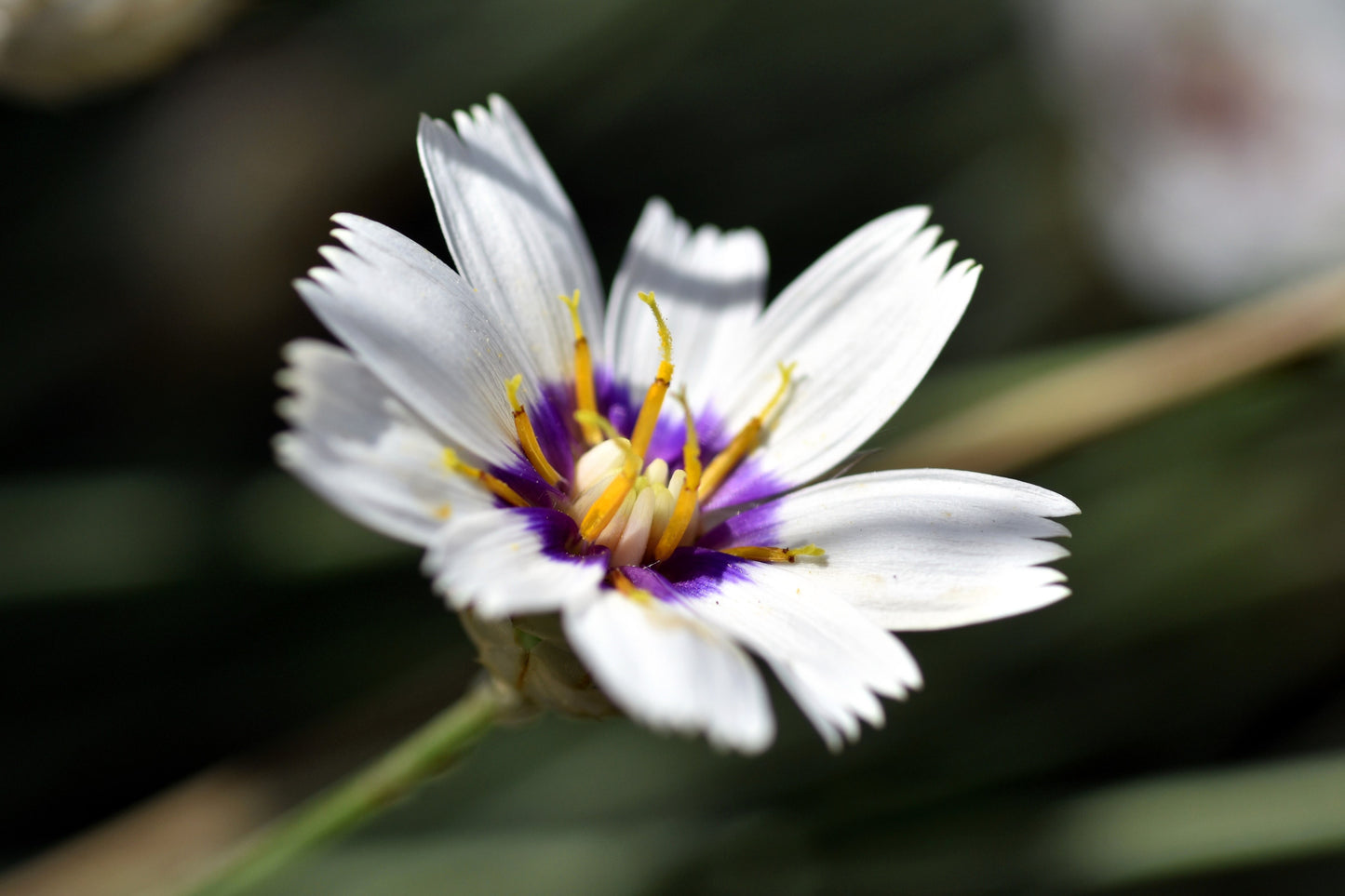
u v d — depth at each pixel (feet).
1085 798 0.72
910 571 0.56
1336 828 0.68
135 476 0.74
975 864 0.73
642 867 0.74
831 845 0.74
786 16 1.01
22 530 0.72
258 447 0.86
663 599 0.55
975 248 0.99
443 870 0.72
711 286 0.60
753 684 0.53
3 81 0.66
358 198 0.93
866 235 0.59
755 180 0.98
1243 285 0.87
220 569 0.73
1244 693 0.81
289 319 0.91
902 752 0.77
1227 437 0.84
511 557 0.54
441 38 0.94
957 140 1.02
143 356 0.86
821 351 0.59
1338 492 0.85
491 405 0.55
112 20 0.65
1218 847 0.69
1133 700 0.80
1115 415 0.69
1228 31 0.84
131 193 0.89
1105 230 0.91
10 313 0.83
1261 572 0.83
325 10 0.93
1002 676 0.80
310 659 0.76
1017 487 0.56
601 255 0.93
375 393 0.53
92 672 0.75
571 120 0.94
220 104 0.92
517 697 0.58
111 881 0.68
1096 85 0.88
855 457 0.60
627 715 0.56
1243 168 0.86
